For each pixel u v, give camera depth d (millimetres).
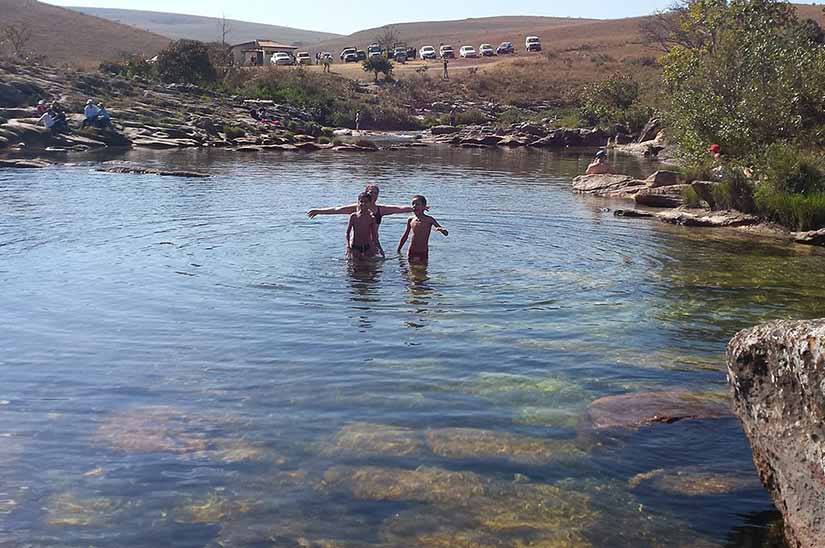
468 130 57281
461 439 5703
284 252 12547
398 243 13594
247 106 57594
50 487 4973
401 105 75875
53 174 25562
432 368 7254
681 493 4941
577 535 4457
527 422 6023
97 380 6859
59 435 5727
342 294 9953
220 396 6508
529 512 4699
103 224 15242
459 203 19828
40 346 7785
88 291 10000
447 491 4945
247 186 23141
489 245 13609
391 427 5906
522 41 136375
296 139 45844
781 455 4480
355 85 79438
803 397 4328
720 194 18844
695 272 11773
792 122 24422
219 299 9625
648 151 42188
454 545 4348
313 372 7102
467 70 94000
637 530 4508
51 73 53219
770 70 27500
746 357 4844
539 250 13273
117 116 45344
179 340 8000
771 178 18609
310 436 5738
